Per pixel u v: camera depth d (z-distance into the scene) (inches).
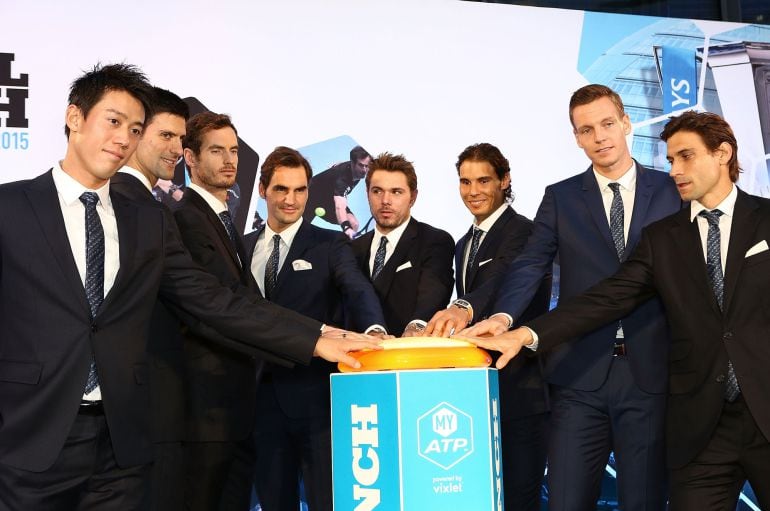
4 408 80.0
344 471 78.4
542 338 102.4
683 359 100.3
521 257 119.9
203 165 123.1
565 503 112.2
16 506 79.2
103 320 82.8
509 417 127.7
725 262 100.1
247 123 173.2
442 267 134.4
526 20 185.0
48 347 80.4
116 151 83.9
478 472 76.0
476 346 80.7
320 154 175.8
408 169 136.0
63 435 79.5
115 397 82.5
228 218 124.2
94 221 84.9
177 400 105.8
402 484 74.5
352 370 80.4
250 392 116.8
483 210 138.6
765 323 96.7
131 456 83.7
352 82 178.1
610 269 113.7
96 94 83.6
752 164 187.6
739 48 190.1
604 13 187.5
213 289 96.7
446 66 181.6
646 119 186.4
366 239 139.2
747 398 94.3
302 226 134.6
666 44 188.5
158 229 90.2
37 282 81.0
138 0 170.1
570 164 184.7
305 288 128.3
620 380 111.0
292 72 175.9
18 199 82.7
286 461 127.3
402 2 180.9
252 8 175.0
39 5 165.8
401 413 74.9
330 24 178.1
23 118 163.9
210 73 172.2
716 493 97.3
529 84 184.4
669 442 100.1
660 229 106.0
